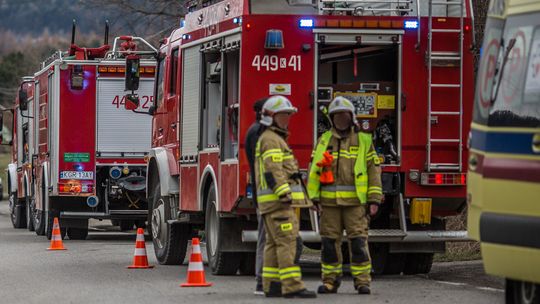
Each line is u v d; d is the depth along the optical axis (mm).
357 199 21906
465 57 25203
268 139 21062
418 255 26828
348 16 24984
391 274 27266
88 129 42062
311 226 24953
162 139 31500
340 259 22250
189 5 29812
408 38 25141
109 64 42156
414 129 25203
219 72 26703
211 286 23984
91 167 42031
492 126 17781
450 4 25047
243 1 24891
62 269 28938
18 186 51094
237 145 25000
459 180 25172
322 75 26156
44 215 44250
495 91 17953
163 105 31359
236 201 24750
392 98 25484
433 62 25031
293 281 21188
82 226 42281
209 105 27266
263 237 22188
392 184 25234
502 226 17156
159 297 22062
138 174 42312
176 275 27109
